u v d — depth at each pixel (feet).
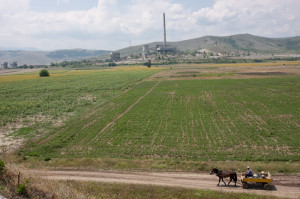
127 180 68.74
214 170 65.16
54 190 55.88
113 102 192.95
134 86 286.66
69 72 549.13
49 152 95.30
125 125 127.85
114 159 84.38
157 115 146.30
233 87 247.29
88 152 93.97
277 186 62.90
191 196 57.67
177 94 219.41
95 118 144.77
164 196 58.03
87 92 251.19
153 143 100.89
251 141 99.60
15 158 87.20
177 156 87.51
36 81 359.25
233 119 132.87
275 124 120.57
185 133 112.16
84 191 59.82
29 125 135.85
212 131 113.60
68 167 78.33
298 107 154.40
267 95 198.39
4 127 132.57
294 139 99.96
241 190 61.87
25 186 54.90
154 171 74.28
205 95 209.67
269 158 82.02
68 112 166.91
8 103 198.18
